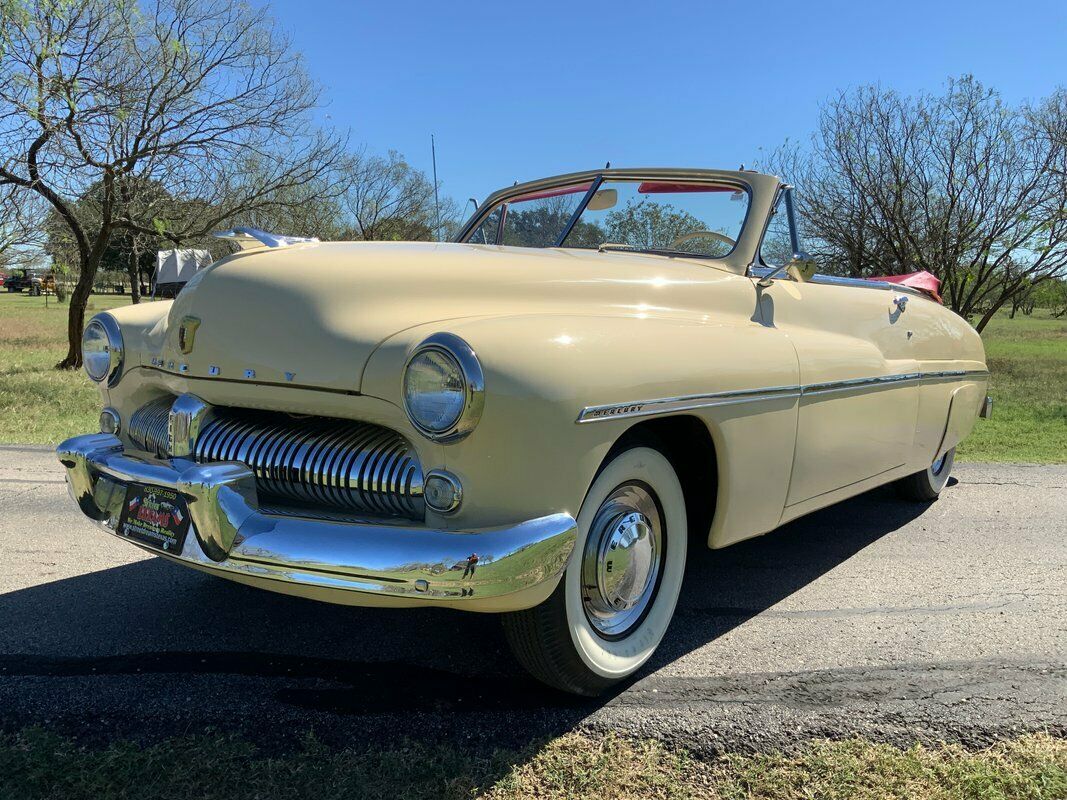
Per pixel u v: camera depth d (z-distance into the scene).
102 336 2.97
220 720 2.31
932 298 4.86
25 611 3.06
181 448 2.47
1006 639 3.02
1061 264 15.84
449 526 2.09
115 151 12.29
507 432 2.03
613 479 2.39
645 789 2.06
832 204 17.08
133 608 3.12
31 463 5.66
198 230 14.12
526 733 2.30
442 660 2.73
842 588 3.56
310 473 2.26
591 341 2.28
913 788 2.09
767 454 2.88
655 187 3.71
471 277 2.55
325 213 17.39
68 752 2.12
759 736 2.31
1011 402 10.94
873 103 16.22
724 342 2.73
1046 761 2.21
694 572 3.74
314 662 2.70
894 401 3.80
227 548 2.17
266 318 2.38
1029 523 4.65
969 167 15.82
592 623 2.46
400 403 2.12
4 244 12.96
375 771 2.09
